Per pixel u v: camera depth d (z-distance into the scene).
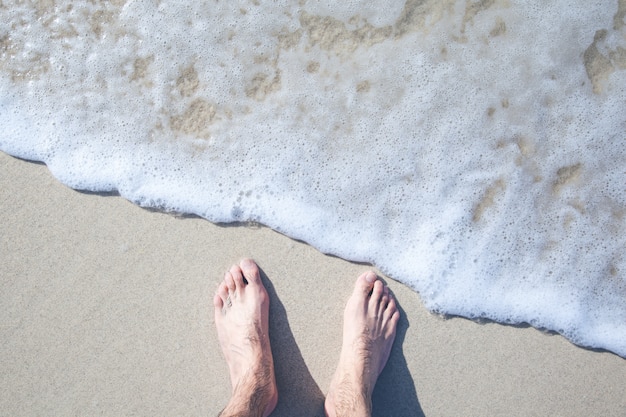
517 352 1.15
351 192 1.19
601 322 1.15
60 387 1.18
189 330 1.18
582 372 1.14
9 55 1.23
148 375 1.18
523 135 1.19
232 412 1.07
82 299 1.19
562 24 1.20
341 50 1.22
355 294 1.17
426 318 1.17
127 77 1.23
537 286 1.16
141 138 1.22
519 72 1.20
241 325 1.16
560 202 1.17
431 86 1.20
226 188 1.19
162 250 1.19
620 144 1.18
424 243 1.17
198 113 1.22
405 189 1.18
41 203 1.21
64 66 1.23
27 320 1.19
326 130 1.21
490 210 1.17
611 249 1.16
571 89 1.19
